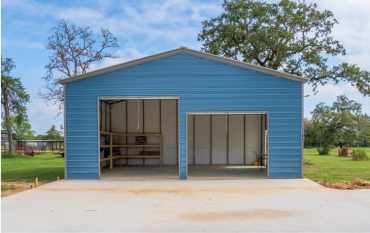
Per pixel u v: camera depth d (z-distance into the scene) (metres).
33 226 6.40
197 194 9.43
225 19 22.08
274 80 12.33
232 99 12.31
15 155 28.94
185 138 12.31
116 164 17.31
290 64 21.08
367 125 34.56
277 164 12.33
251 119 17.66
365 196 9.05
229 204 8.13
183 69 12.39
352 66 20.44
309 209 7.59
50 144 36.25
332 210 7.48
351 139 32.69
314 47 21.27
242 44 21.70
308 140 33.78
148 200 8.67
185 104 12.36
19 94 30.28
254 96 12.31
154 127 17.62
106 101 16.59
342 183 11.46
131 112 17.62
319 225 6.34
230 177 12.66
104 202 8.46
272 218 6.84
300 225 6.34
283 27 21.38
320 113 32.69
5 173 15.13
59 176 13.85
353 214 7.13
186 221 6.66
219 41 21.97
